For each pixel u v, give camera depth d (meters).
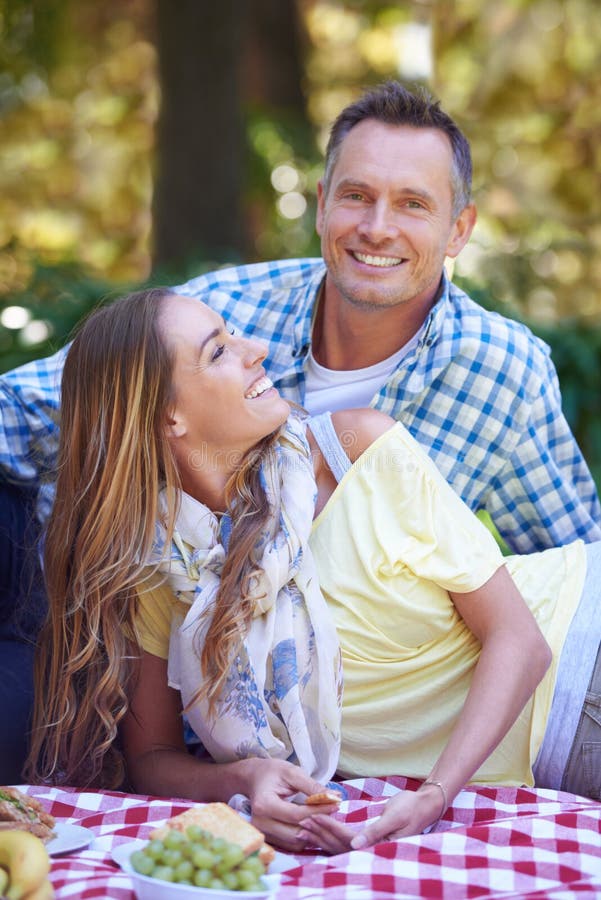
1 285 5.97
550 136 10.05
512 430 3.25
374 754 2.67
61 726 2.61
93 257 10.48
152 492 2.55
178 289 3.56
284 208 9.21
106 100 10.62
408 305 3.12
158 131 7.57
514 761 2.68
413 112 3.07
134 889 1.92
